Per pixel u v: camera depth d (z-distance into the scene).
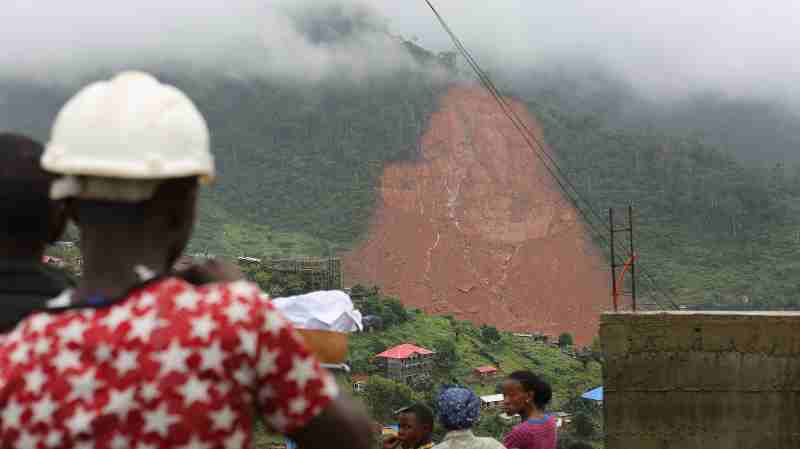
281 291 95.88
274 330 1.97
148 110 2.05
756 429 5.94
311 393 1.99
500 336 125.19
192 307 1.96
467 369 108.38
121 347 1.90
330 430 2.00
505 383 6.63
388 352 100.88
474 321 195.38
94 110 2.04
